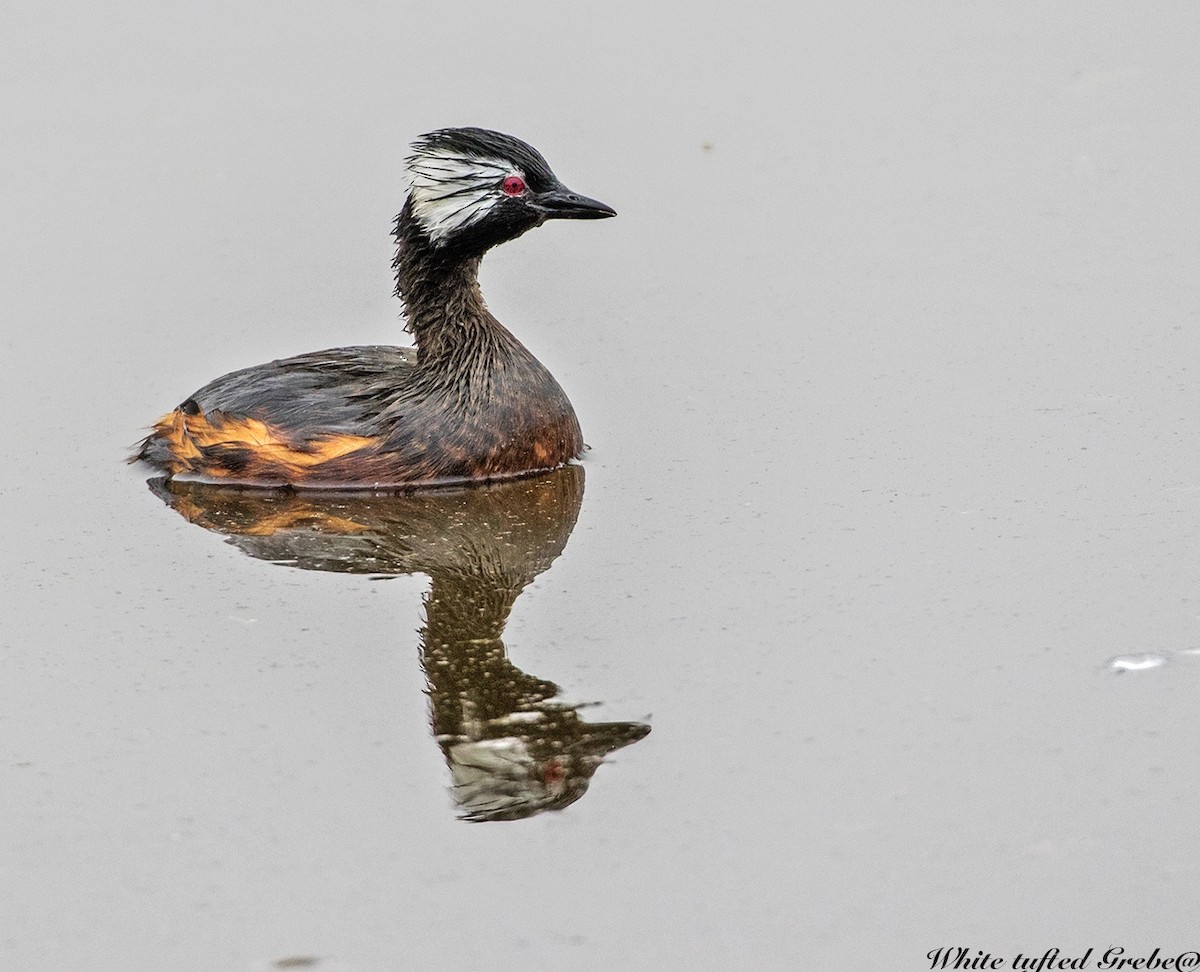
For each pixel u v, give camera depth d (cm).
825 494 1481
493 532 1498
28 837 1063
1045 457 1516
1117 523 1378
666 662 1220
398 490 1619
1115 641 1203
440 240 1619
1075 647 1199
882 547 1370
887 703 1148
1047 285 1922
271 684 1235
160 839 1058
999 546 1355
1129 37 2616
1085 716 1120
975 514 1415
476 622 1320
